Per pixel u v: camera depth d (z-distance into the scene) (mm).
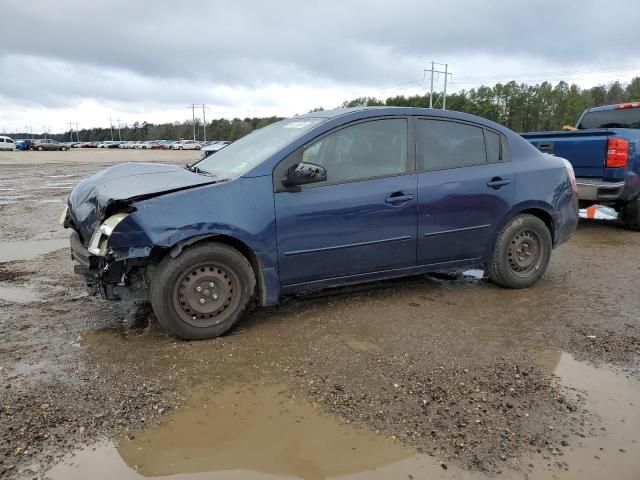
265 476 2402
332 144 4223
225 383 3240
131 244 3561
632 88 84062
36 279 5445
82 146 102875
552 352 3686
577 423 2816
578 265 6055
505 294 4965
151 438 2676
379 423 2809
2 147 63125
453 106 82938
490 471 2426
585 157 7812
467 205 4688
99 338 3910
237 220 3824
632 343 3834
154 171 4410
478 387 3186
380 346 3773
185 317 3824
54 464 2461
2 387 3154
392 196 4352
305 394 3107
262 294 4059
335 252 4223
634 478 2383
